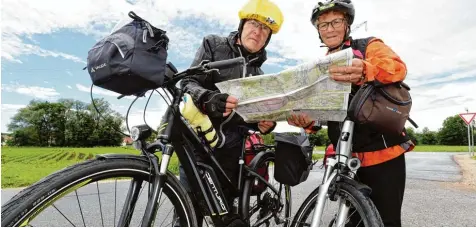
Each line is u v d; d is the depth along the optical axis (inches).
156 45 60.1
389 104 69.6
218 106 76.1
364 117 69.6
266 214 113.4
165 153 70.6
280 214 119.8
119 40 57.1
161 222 81.9
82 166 59.2
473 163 642.8
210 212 83.7
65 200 74.5
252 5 97.3
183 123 78.6
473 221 167.5
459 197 231.1
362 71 65.5
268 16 96.5
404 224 162.4
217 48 99.7
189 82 85.6
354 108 70.5
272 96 75.5
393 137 79.7
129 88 59.6
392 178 81.4
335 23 85.5
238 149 101.9
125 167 64.5
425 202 213.9
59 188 54.9
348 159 75.1
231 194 97.3
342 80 65.1
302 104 75.6
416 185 293.4
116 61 56.1
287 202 125.0
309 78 68.5
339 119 77.3
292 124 87.9
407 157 960.3
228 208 88.2
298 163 98.7
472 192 253.1
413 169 489.1
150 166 68.4
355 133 81.7
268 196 114.3
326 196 72.3
